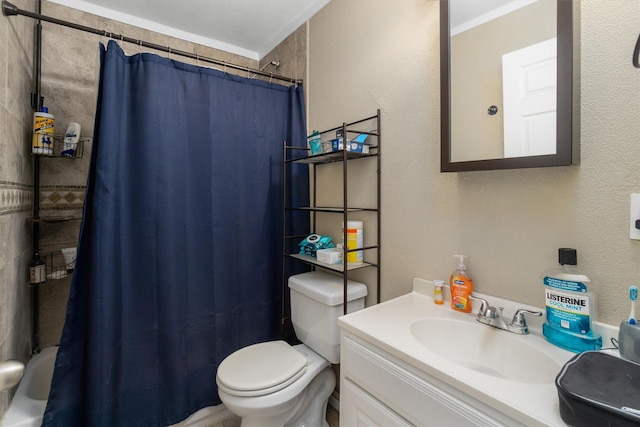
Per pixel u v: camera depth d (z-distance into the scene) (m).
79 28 1.28
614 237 0.77
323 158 1.58
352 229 1.44
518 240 0.96
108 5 1.83
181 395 1.46
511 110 0.92
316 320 1.44
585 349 0.77
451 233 1.14
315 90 1.85
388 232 1.39
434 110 1.19
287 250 1.83
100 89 1.29
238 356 1.39
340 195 1.68
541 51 0.86
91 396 1.22
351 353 0.98
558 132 0.81
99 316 1.23
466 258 1.10
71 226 1.77
